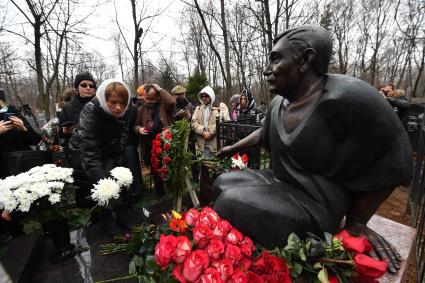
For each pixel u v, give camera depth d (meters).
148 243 1.53
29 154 2.65
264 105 11.36
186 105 5.19
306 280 1.26
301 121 1.46
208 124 4.70
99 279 1.82
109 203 2.16
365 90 1.32
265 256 1.14
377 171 1.40
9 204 1.74
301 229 1.42
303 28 1.43
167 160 2.24
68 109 3.29
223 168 2.27
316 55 1.40
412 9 15.28
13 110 2.88
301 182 1.49
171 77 13.38
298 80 1.45
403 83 31.11
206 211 1.39
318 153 1.43
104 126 2.35
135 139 3.65
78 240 2.34
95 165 2.31
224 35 8.52
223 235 1.25
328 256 1.23
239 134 3.82
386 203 4.21
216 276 1.03
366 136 1.33
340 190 1.49
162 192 3.46
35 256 2.01
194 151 3.88
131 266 1.44
